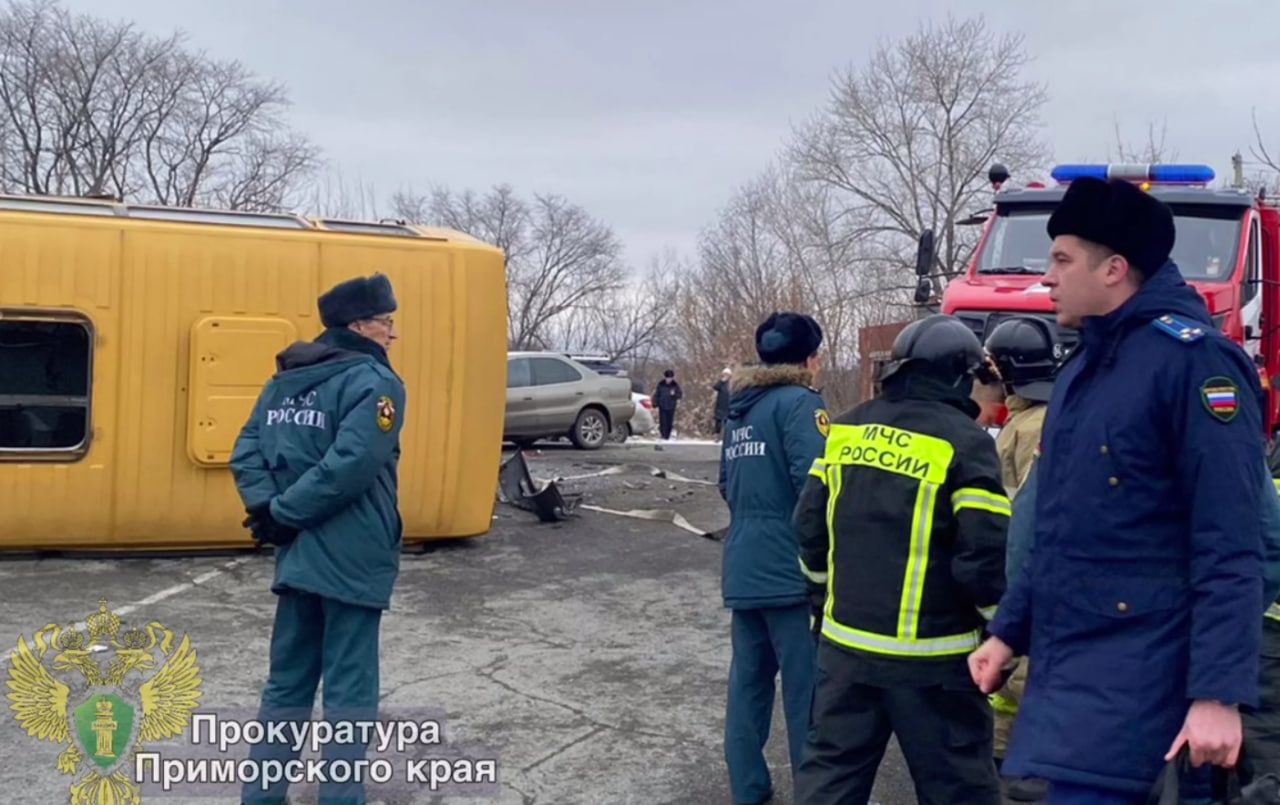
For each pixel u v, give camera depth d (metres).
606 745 5.02
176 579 7.89
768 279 33.62
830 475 3.40
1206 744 2.37
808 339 4.23
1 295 7.79
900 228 33.44
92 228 8.04
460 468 8.99
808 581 3.57
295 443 3.88
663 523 10.67
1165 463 2.52
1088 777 2.49
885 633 3.20
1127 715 2.48
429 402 8.84
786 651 4.11
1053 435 2.70
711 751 4.97
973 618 3.21
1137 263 2.63
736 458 4.21
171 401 8.24
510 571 8.54
